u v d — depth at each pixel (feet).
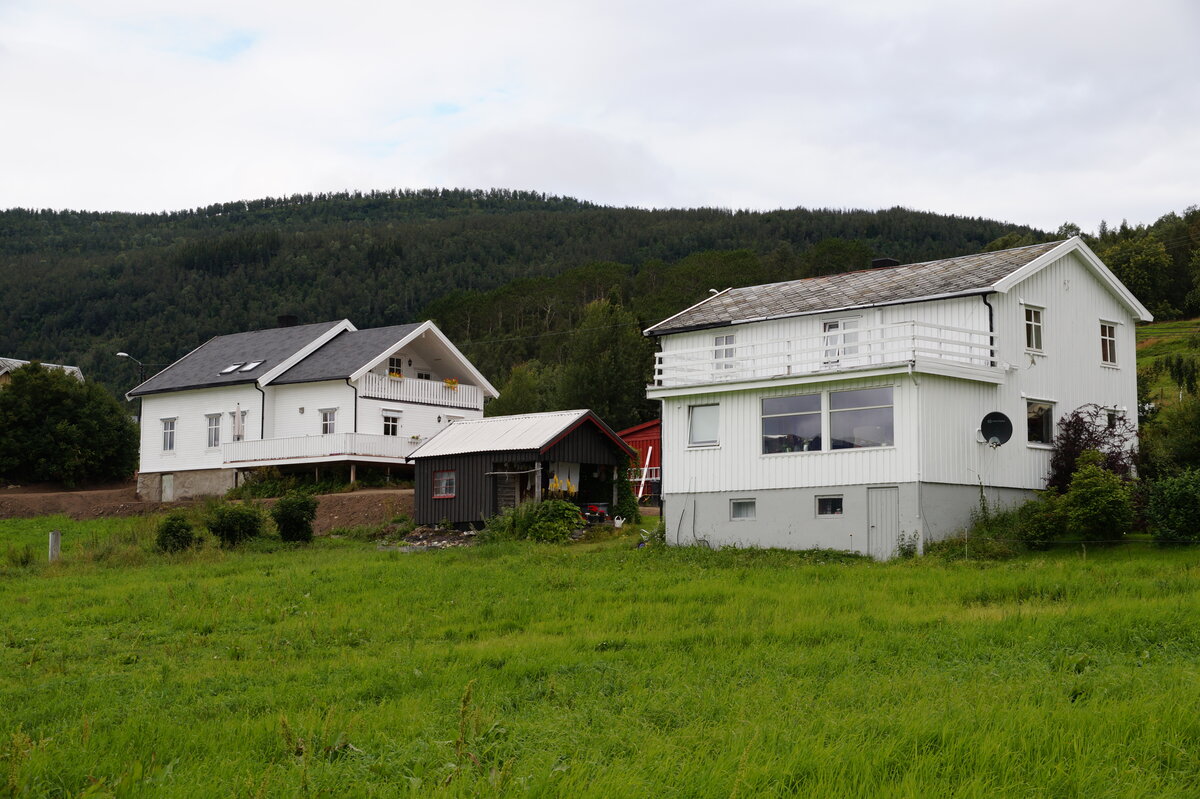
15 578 99.04
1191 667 43.70
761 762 30.76
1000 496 102.01
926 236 547.90
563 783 28.81
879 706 38.65
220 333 443.32
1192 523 85.05
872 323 108.88
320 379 167.02
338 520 141.28
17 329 445.78
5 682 52.03
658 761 30.83
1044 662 46.65
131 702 45.78
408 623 66.69
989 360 101.65
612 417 217.56
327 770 31.89
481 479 127.54
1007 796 28.32
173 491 180.96
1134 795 28.14
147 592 83.82
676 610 66.95
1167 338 298.15
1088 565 79.97
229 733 38.34
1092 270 113.80
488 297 406.82
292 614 72.38
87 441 196.03
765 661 50.06
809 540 101.86
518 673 49.19
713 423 110.22
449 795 28.25
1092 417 106.73
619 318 256.73
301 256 530.27
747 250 376.48
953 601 67.72
